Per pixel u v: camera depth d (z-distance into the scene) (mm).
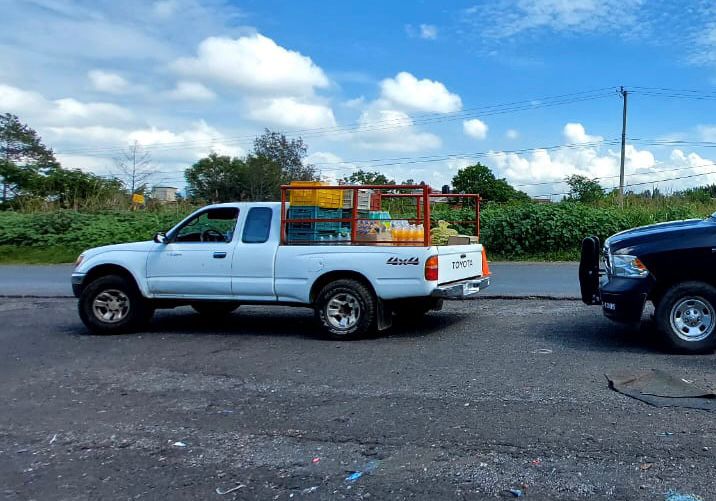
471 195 9734
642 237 6895
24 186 44875
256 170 57625
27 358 7402
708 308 6555
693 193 26734
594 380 5676
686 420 4582
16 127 58094
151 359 7195
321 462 4062
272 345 7832
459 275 8570
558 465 3879
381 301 7973
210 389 5844
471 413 4887
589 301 7707
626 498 3438
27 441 4594
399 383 5824
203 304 9211
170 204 34094
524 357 6656
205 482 3824
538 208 21625
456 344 7477
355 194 8141
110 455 4289
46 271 19500
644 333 7734
